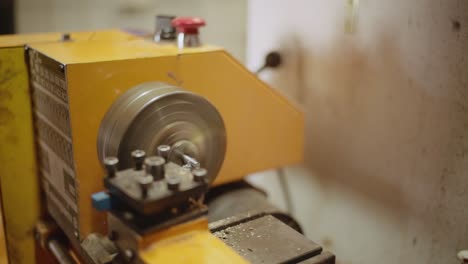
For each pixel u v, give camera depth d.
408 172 1.32
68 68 0.93
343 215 1.58
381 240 1.45
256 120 1.27
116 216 0.74
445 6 1.14
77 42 1.24
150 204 0.67
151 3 1.83
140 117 0.85
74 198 1.02
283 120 1.33
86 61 0.96
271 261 0.80
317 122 1.64
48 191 1.21
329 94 1.56
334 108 1.55
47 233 1.22
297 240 0.88
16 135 1.20
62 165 1.06
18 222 1.26
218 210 1.20
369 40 1.37
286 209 1.90
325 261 0.84
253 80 1.22
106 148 0.90
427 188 1.26
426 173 1.26
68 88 0.94
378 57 1.35
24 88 1.18
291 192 1.84
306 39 1.62
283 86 1.78
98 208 0.74
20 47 1.16
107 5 1.76
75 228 1.04
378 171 1.42
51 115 1.07
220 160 1.04
